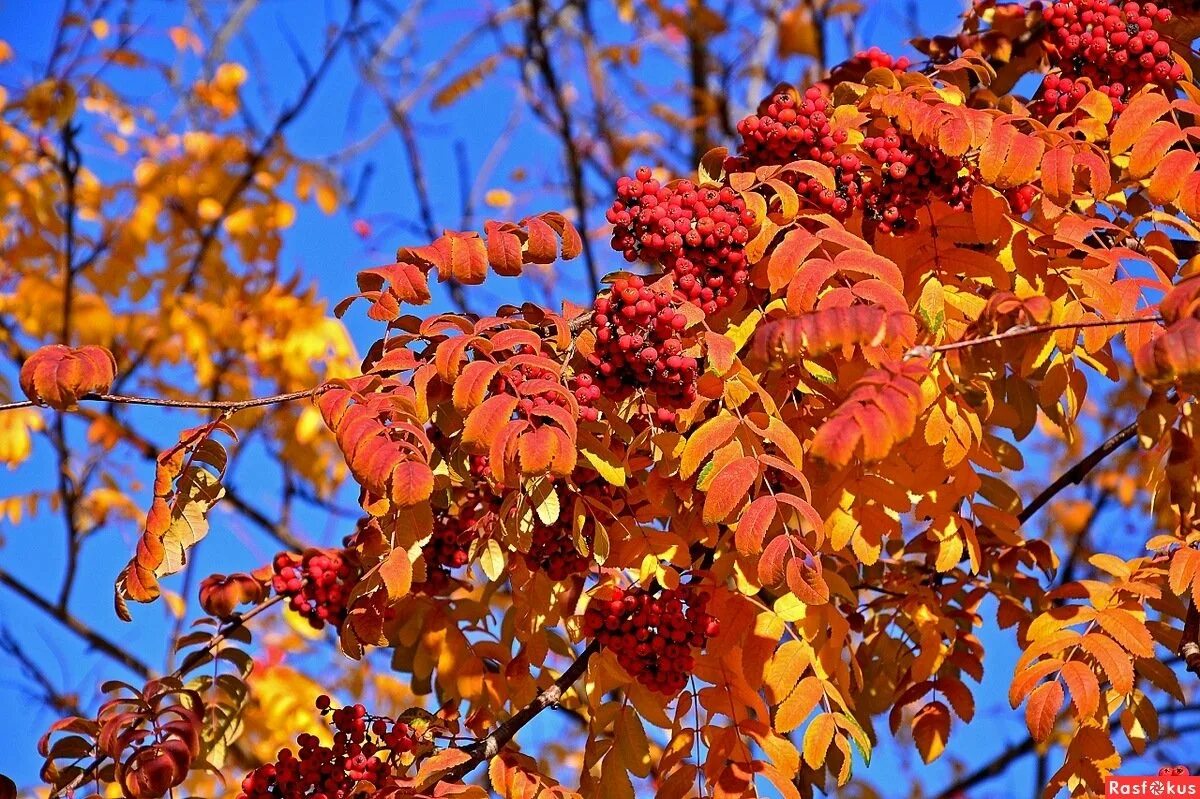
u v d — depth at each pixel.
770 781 2.69
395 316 2.69
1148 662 2.89
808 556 2.35
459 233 2.78
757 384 2.61
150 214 6.37
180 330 6.22
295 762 2.94
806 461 2.77
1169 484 2.87
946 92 3.00
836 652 2.79
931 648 3.16
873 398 2.17
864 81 3.03
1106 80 3.09
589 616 2.78
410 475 2.33
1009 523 3.11
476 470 2.77
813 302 2.43
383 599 2.78
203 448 2.71
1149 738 2.88
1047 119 3.05
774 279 2.51
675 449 2.58
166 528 2.66
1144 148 2.56
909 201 2.82
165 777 2.87
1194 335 1.99
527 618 2.90
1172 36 3.39
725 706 2.79
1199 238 3.00
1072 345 2.65
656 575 2.72
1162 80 3.03
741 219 2.67
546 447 2.27
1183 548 2.73
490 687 3.21
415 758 2.97
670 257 2.67
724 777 2.69
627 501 2.85
